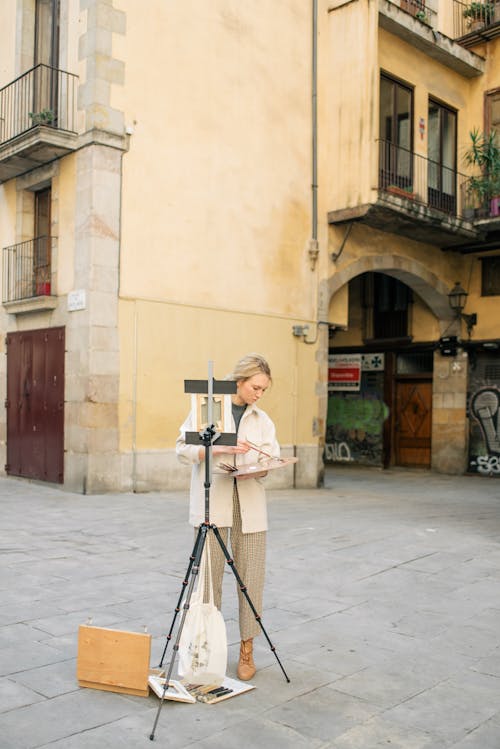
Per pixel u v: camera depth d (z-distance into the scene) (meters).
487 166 16.62
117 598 5.59
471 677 4.19
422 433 19.38
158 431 12.21
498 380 17.98
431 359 19.28
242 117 13.59
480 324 18.20
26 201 13.36
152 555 7.25
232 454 4.11
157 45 12.29
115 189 11.73
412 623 5.19
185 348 12.62
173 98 12.51
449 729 3.52
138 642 3.82
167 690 3.77
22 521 9.04
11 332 13.35
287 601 5.70
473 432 18.33
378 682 4.08
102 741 3.28
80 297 11.59
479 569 6.95
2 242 13.85
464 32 18.09
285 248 14.34
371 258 16.00
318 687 3.99
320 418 15.05
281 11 14.32
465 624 5.19
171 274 12.45
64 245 12.05
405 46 15.91
